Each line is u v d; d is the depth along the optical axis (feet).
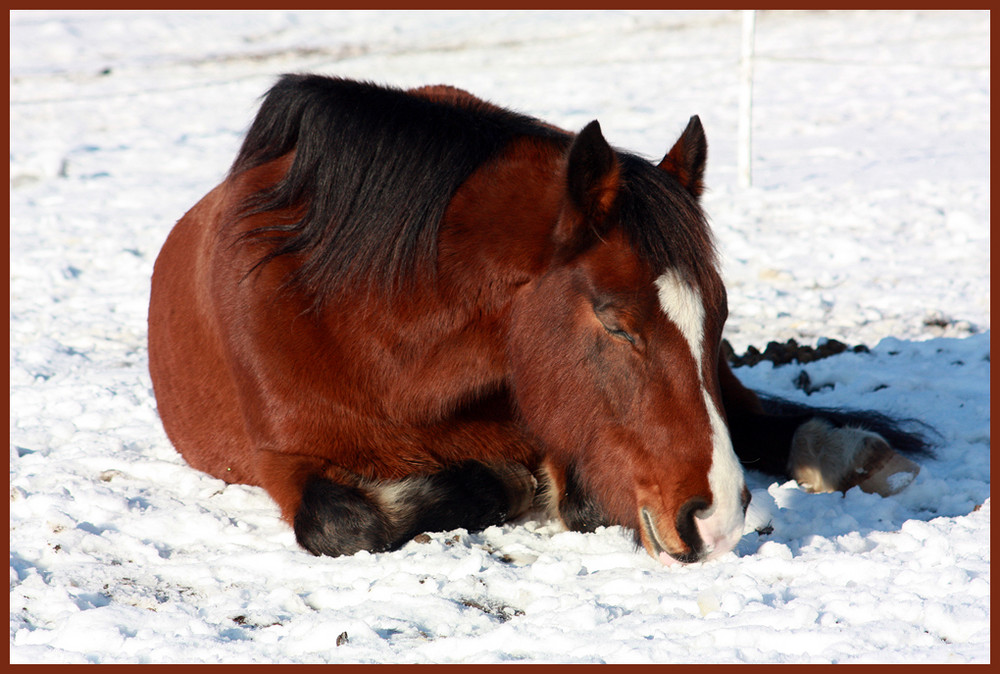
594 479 18.92
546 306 18.65
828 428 23.75
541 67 120.98
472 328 19.94
